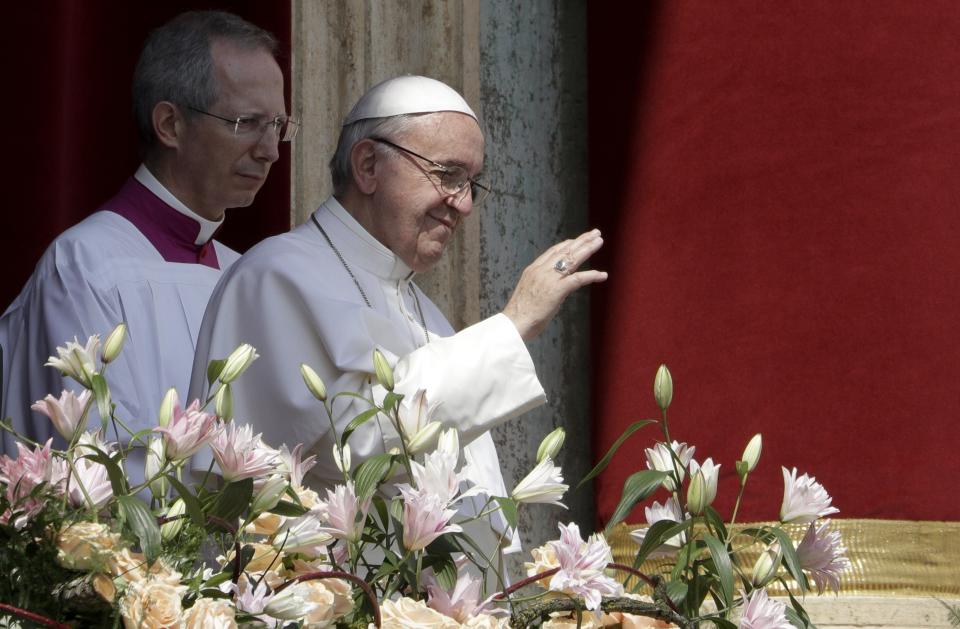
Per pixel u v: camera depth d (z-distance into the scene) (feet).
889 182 48.06
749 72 50.49
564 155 57.93
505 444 54.44
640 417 51.57
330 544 17.63
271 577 16.11
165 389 34.63
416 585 16.65
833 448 47.52
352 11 50.03
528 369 27.86
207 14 37.17
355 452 27.40
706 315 50.44
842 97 48.85
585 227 57.72
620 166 54.03
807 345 48.42
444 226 31.55
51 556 14.52
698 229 51.08
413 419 18.08
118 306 34.78
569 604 16.43
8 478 15.40
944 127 47.78
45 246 39.70
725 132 50.83
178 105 36.29
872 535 46.24
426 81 32.19
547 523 54.34
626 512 17.58
